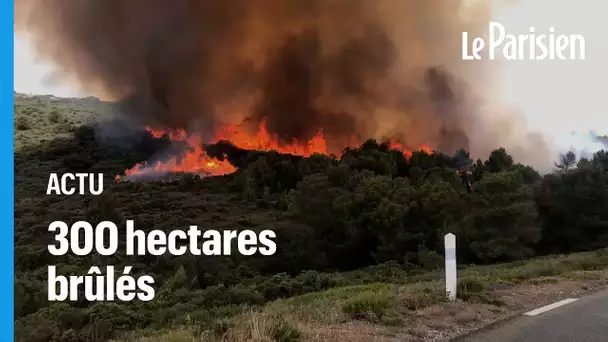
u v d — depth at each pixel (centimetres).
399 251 4506
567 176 4825
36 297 2745
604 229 4734
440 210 4638
